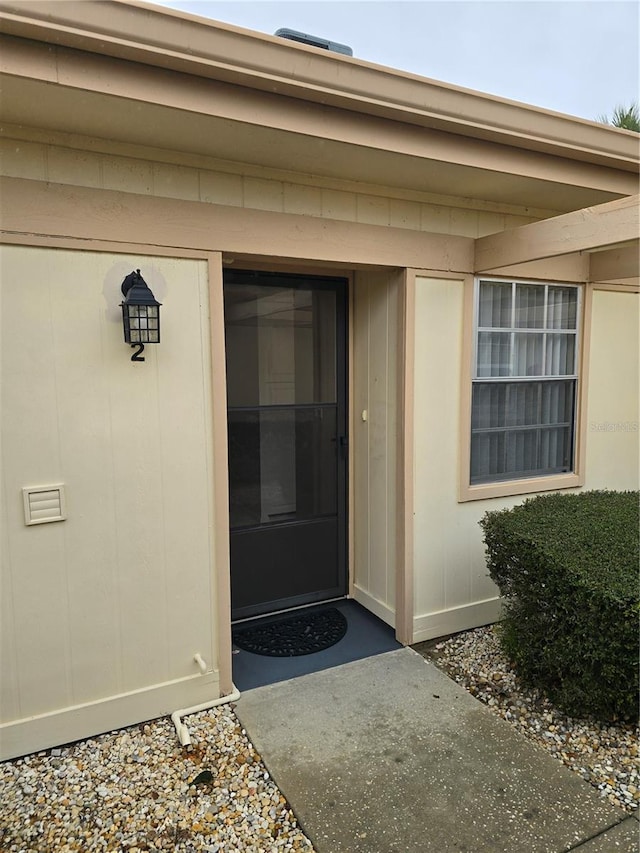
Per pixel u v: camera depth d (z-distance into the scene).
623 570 2.42
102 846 1.86
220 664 2.73
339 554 3.85
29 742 2.33
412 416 3.22
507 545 2.85
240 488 3.45
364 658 3.15
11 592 2.26
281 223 2.73
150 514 2.51
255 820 1.98
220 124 2.15
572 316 3.94
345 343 3.69
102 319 2.34
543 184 3.02
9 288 2.16
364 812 2.02
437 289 3.27
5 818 1.97
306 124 2.25
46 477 2.29
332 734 2.47
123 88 1.91
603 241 2.48
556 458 4.02
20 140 2.16
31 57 1.77
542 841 1.89
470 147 2.67
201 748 2.38
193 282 2.53
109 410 2.39
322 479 3.73
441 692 2.80
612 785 2.17
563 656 2.53
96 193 2.29
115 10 1.77
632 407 4.34
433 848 1.86
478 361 3.53
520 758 2.31
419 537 3.33
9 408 2.20
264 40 2.00
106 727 2.48
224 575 2.71
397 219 3.11
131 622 2.51
